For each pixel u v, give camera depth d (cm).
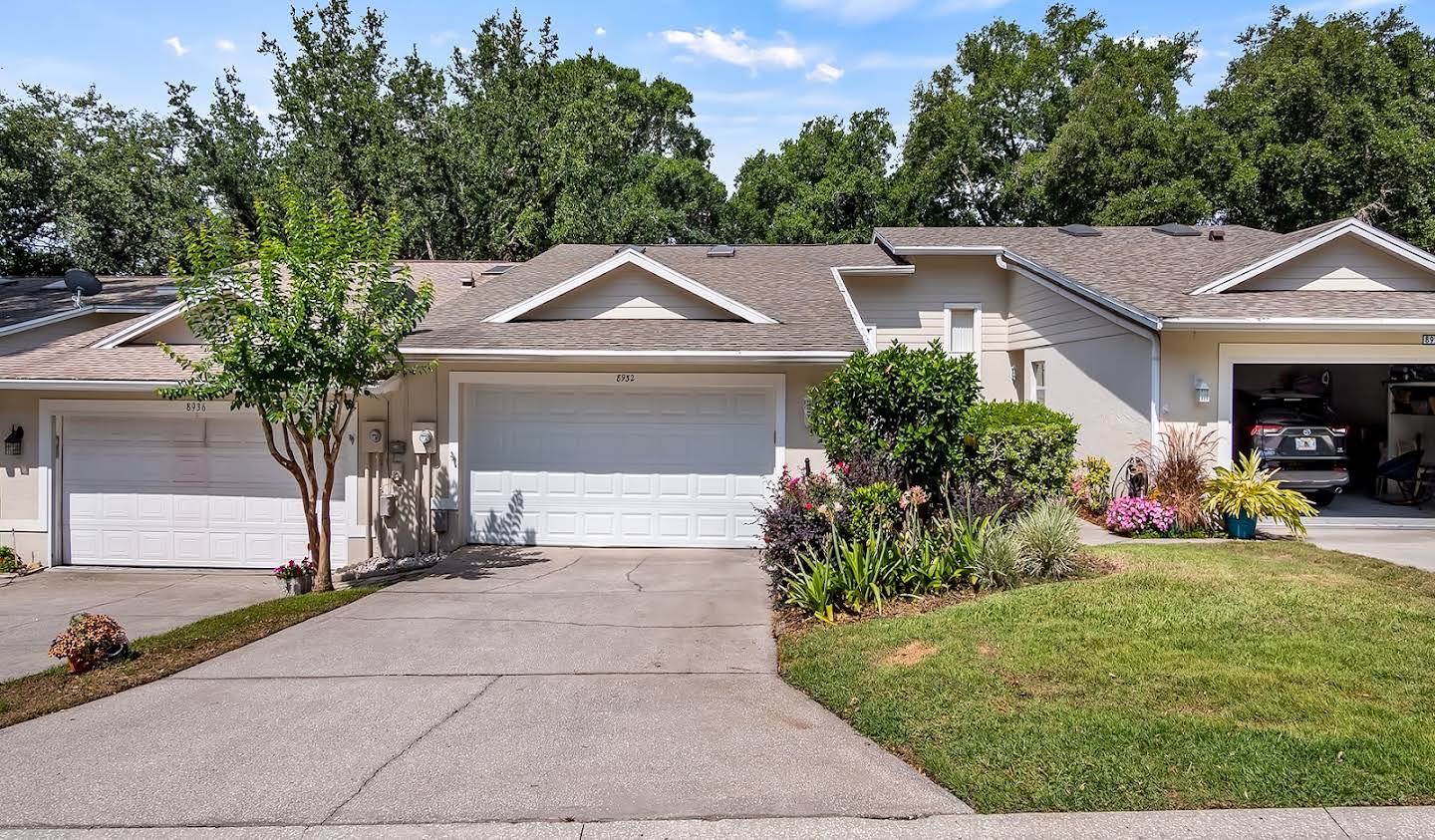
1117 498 1181
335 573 1003
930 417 865
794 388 1127
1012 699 522
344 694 588
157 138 3091
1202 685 530
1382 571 833
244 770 463
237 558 1155
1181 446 1159
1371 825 378
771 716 533
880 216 3444
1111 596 720
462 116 3102
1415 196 2308
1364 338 1173
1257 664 562
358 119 3011
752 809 410
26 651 748
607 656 669
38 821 408
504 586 940
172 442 1155
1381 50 2594
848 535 812
